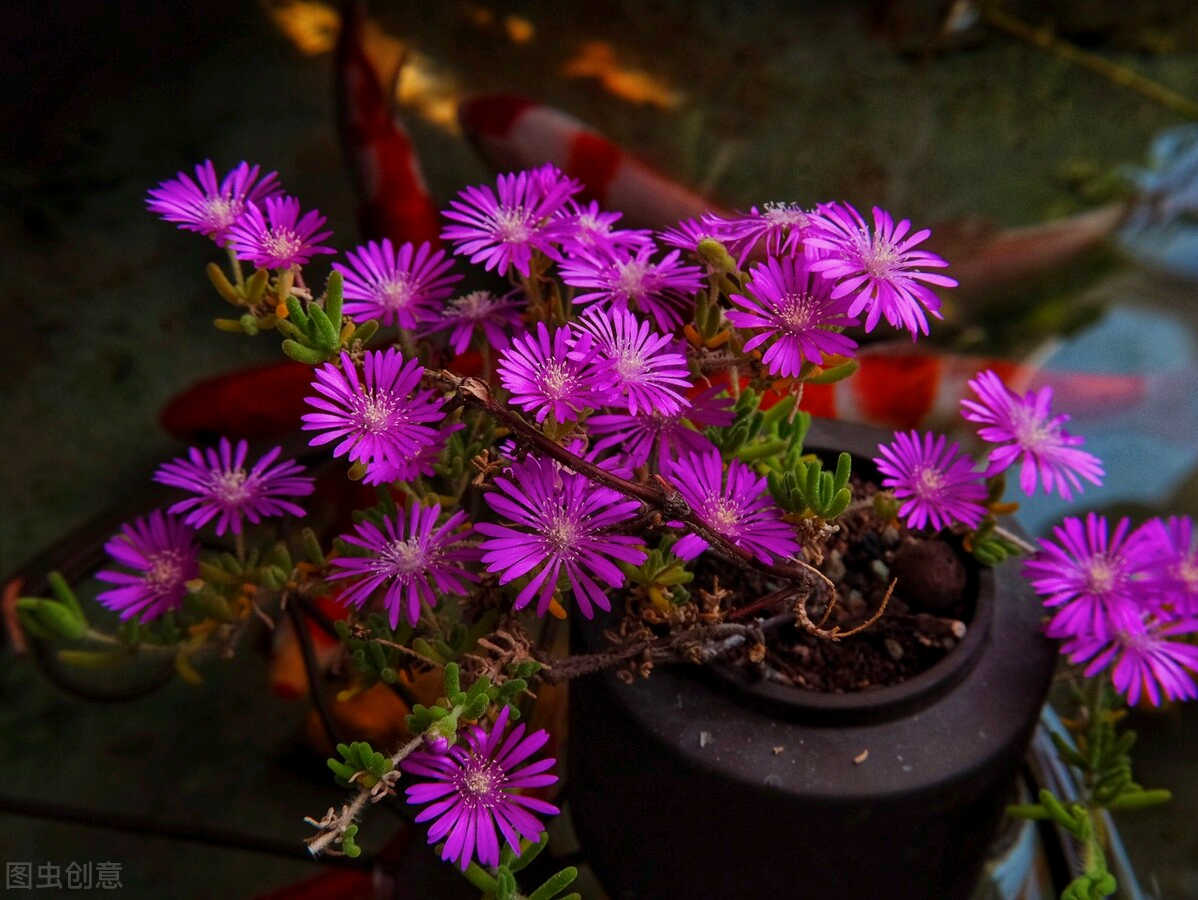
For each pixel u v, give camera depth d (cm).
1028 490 19
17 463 38
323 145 47
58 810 27
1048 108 51
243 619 21
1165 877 29
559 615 18
